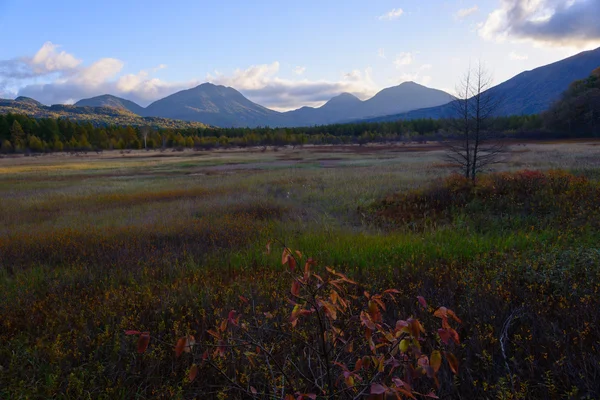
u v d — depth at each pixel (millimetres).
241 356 3084
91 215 12492
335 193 15070
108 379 3031
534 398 2578
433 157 41156
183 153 80500
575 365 2836
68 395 2906
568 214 8586
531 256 5570
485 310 3793
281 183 19906
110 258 7074
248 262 6504
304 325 3549
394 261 5914
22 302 4992
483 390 2695
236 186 19328
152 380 3096
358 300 4113
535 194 10414
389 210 11555
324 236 7930
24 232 9844
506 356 2986
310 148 88812
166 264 6480
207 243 8023
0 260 7234
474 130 13758
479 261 5598
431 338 3359
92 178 30281
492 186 11516
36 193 20188
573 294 3873
